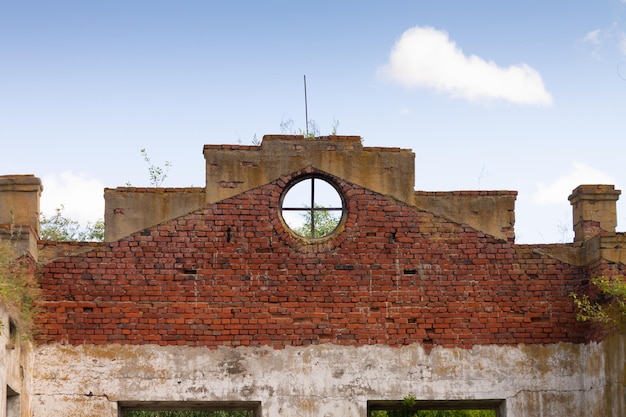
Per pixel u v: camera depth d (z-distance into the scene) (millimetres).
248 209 18969
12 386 16234
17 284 16875
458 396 18672
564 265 19312
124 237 18672
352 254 19000
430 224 19266
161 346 18344
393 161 19406
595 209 19500
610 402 17750
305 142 19312
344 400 18453
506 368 18859
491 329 18984
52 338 18203
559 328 19062
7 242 17156
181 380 18250
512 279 19203
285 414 18297
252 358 18469
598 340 18297
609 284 17797
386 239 19125
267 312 18641
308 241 19000
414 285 19016
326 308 18781
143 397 18125
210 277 18672
